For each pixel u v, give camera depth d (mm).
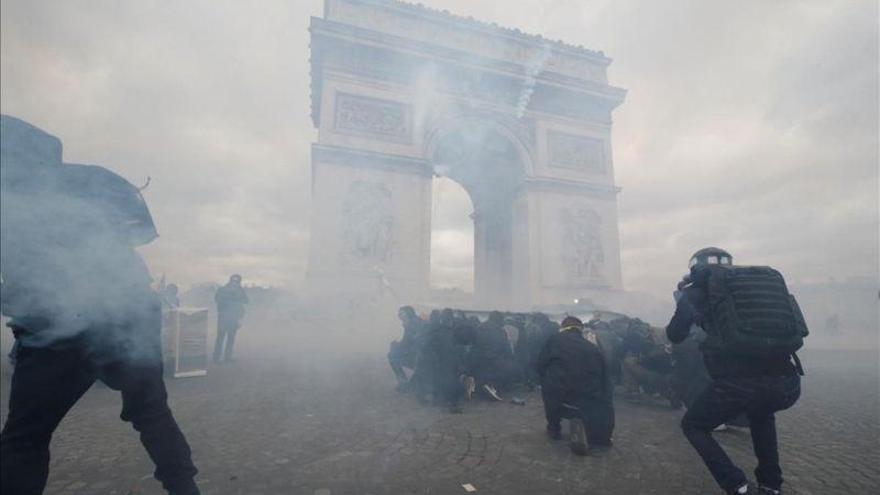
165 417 2391
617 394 8148
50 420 1976
